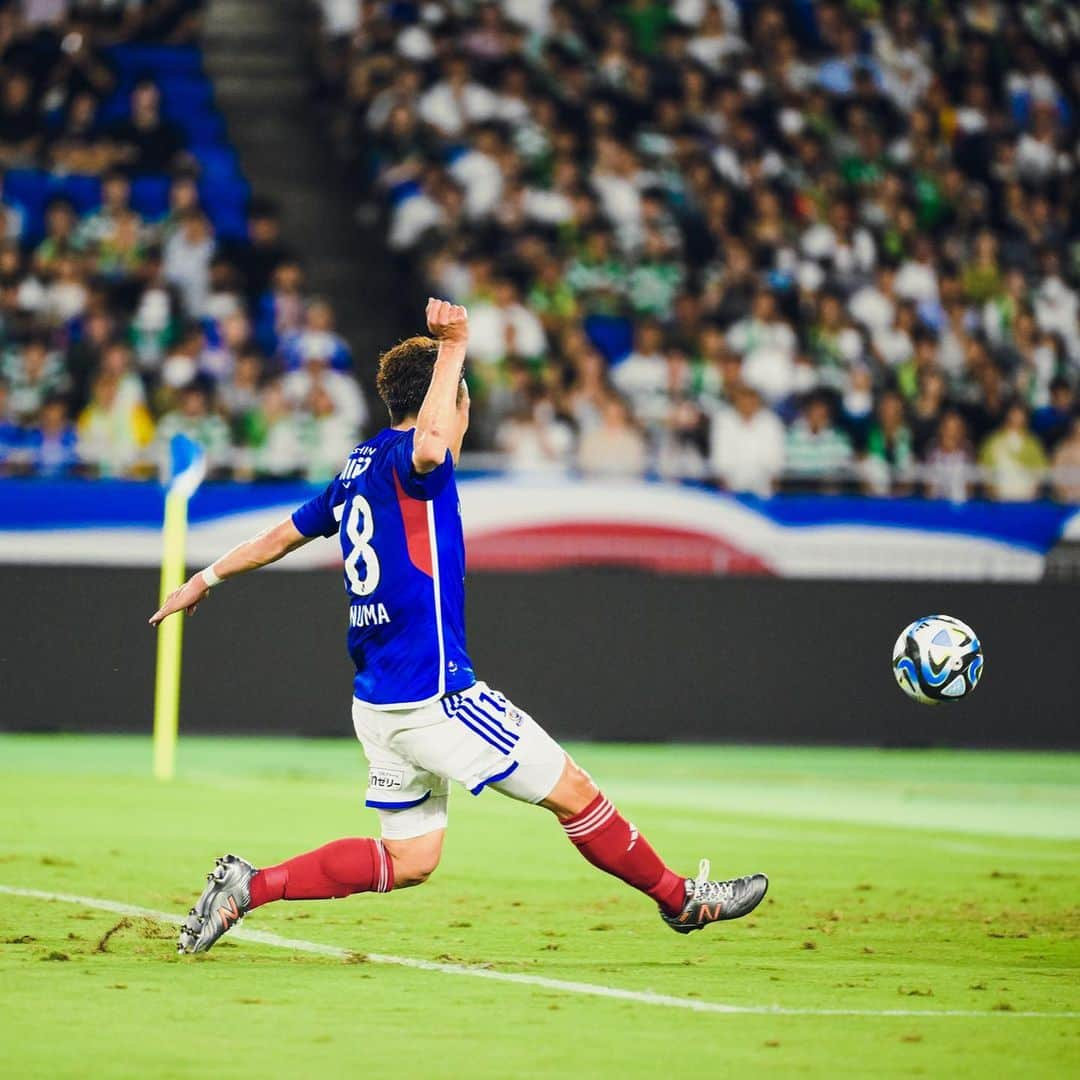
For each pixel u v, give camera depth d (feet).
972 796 161.48
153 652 200.03
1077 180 283.18
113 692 199.31
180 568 150.10
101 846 111.04
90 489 199.62
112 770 165.99
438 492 67.77
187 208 242.78
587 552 206.08
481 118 267.59
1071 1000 66.95
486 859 110.32
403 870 70.69
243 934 79.51
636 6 285.64
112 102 265.75
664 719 206.39
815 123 277.03
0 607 197.47
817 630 208.64
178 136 260.83
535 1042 57.31
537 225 255.91
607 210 259.19
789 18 287.48
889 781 174.19
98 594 199.31
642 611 206.28
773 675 208.13
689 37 284.61
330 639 202.80
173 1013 60.75
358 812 134.21
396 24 278.46
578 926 84.58
